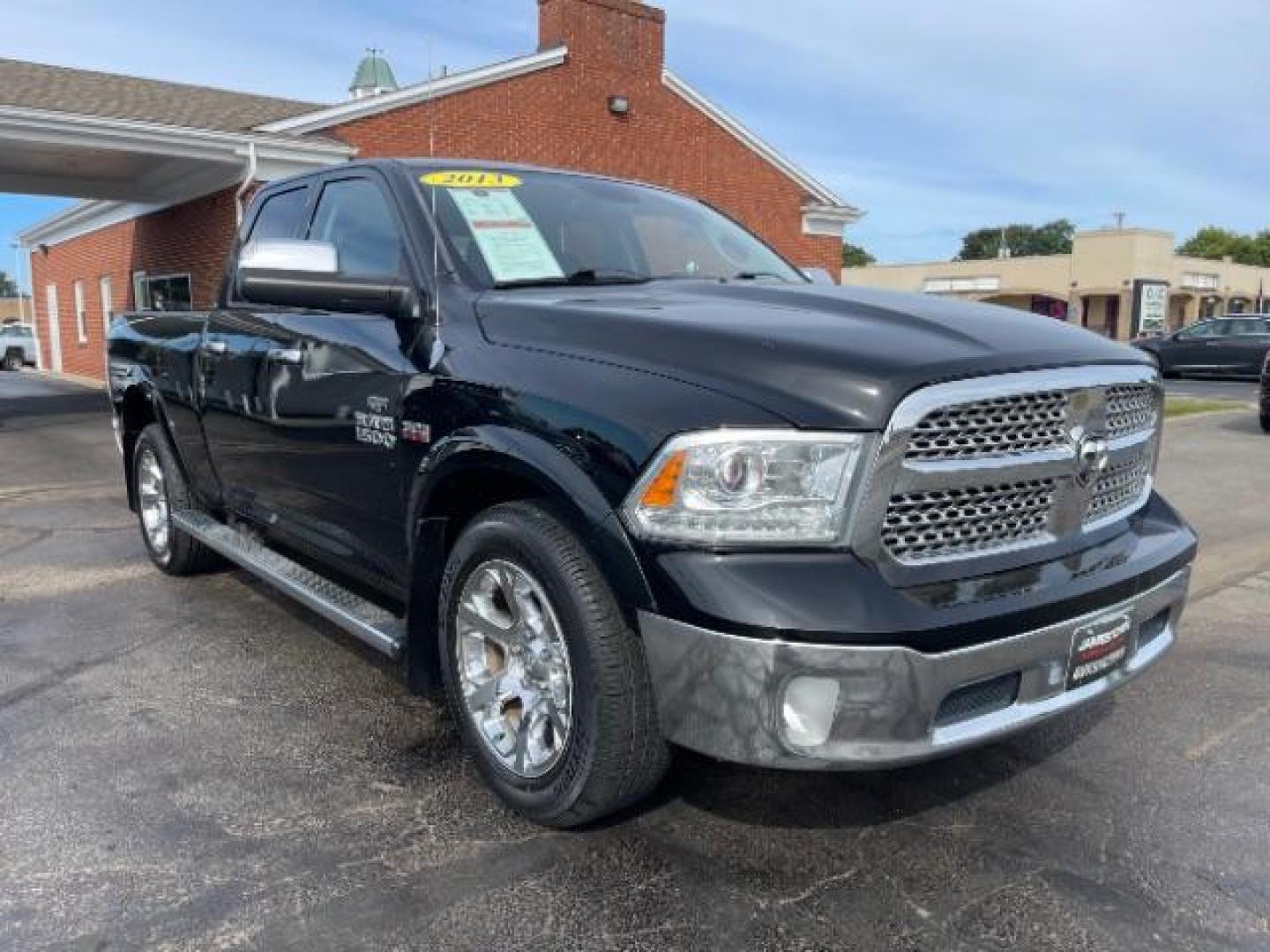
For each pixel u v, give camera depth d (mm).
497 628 2879
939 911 2494
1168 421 12875
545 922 2426
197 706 3658
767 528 2301
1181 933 2424
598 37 17312
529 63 16375
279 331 3898
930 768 3242
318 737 3410
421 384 3057
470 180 3670
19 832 2787
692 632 2289
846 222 21734
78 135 12570
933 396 2328
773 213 20500
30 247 27281
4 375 25594
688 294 3168
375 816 2898
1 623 4586
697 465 2311
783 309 2840
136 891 2518
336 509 3625
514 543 2682
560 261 3455
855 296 3018
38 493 8062
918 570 2381
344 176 3947
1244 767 3299
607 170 17766
